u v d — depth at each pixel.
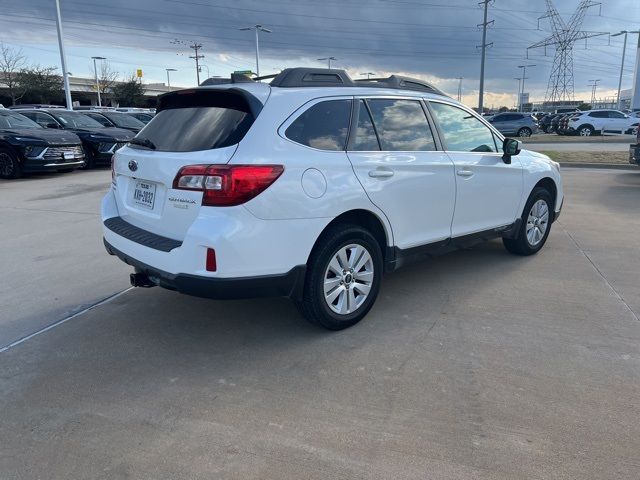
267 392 3.22
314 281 3.79
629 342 3.82
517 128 30.08
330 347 3.81
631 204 9.34
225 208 3.30
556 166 6.34
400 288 5.02
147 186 3.90
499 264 5.79
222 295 3.40
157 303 4.70
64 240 6.93
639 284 5.07
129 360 3.65
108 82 70.88
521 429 2.82
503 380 3.31
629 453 2.62
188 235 3.35
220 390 3.25
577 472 2.49
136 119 19.53
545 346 3.77
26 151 12.80
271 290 3.55
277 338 3.97
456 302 4.64
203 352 3.76
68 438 2.79
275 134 3.52
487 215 5.27
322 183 3.68
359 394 3.18
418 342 3.87
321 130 3.81
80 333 4.09
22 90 52.16
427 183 4.48
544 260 5.93
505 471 2.50
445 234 4.80
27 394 3.22
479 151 5.21
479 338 3.92
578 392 3.17
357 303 4.14
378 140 4.19
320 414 2.98
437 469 2.52
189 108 3.93
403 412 2.99
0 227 7.69
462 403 3.07
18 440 2.78
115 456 2.65
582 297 4.73
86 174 14.27
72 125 15.94
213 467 2.56
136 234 3.89
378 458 2.61
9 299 4.81
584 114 30.00
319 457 2.62
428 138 4.64
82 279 5.36
